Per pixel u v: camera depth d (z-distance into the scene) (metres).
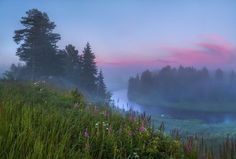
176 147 7.94
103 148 7.18
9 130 6.10
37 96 13.53
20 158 5.02
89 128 8.35
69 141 6.97
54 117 8.09
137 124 9.55
